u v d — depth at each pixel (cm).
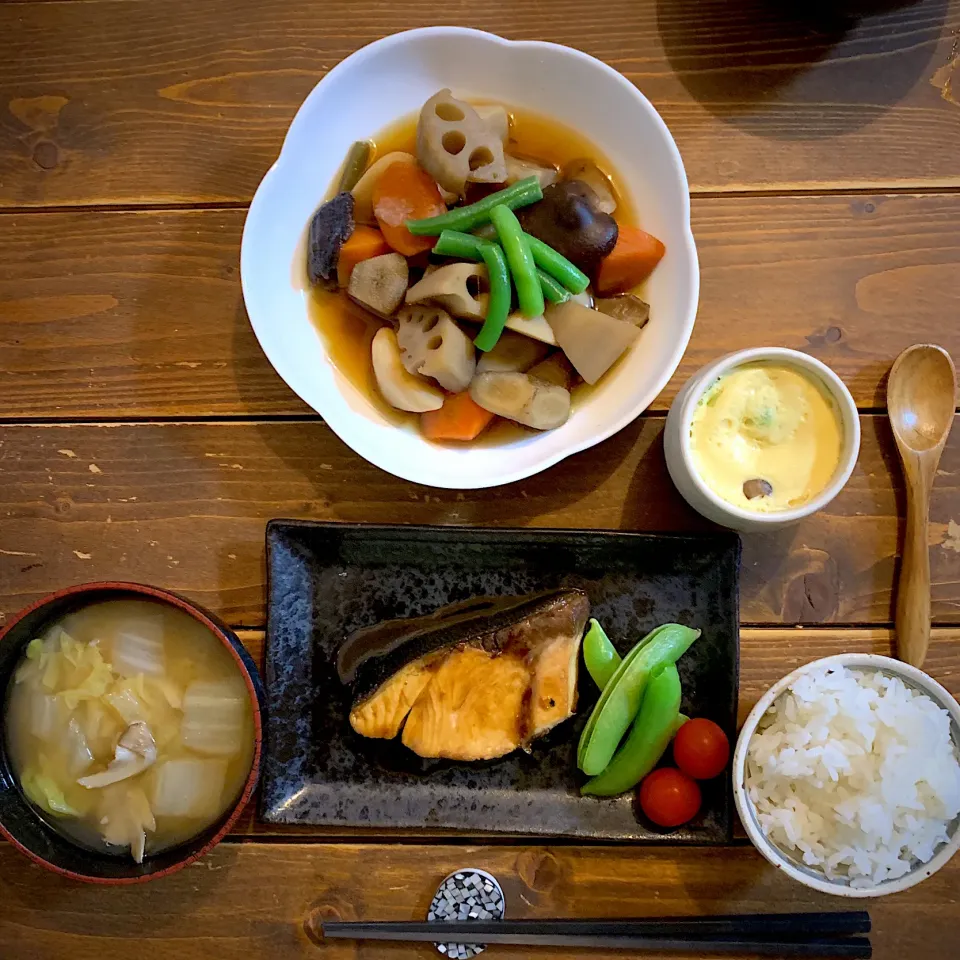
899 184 46
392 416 43
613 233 41
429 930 43
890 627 45
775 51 46
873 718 40
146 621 42
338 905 44
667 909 44
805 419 42
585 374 42
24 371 45
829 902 44
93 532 45
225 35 46
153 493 45
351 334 44
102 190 46
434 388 42
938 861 38
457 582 44
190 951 43
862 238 46
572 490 45
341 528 43
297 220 43
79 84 46
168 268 45
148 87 46
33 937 44
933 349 44
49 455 45
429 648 42
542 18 46
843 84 46
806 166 46
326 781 43
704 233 46
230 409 45
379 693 42
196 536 45
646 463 45
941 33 46
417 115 44
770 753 40
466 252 40
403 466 41
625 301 43
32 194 46
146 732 41
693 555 43
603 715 41
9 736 42
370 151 44
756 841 39
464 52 42
